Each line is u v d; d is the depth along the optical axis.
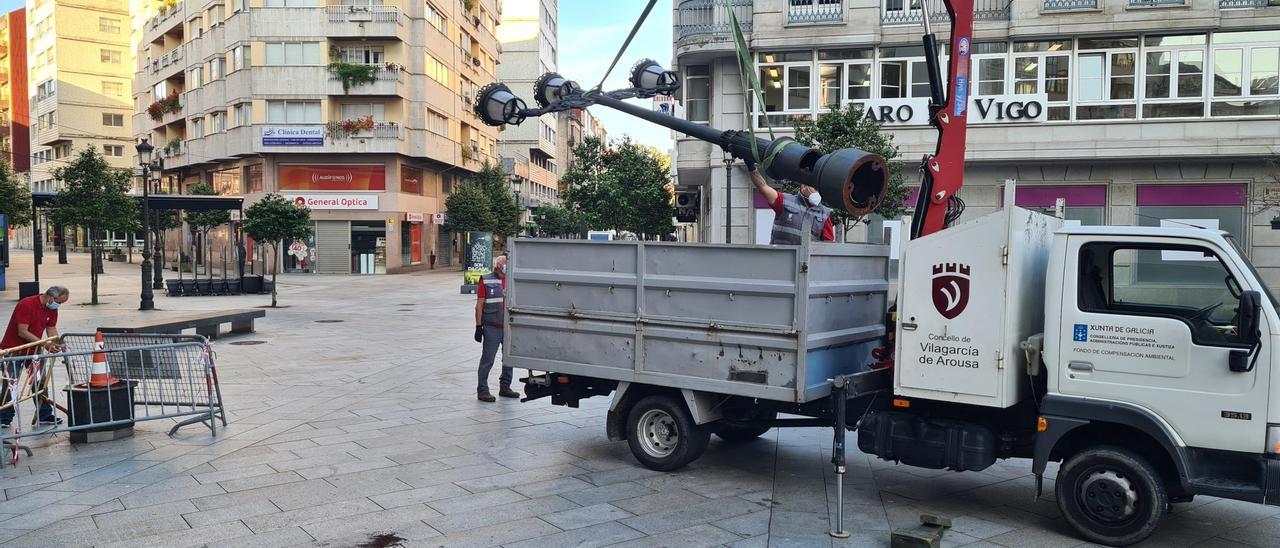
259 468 6.71
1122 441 5.30
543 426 8.38
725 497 6.12
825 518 5.66
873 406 6.12
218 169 49.41
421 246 48.59
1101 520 5.19
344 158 44.22
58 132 75.12
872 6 22.45
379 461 6.99
